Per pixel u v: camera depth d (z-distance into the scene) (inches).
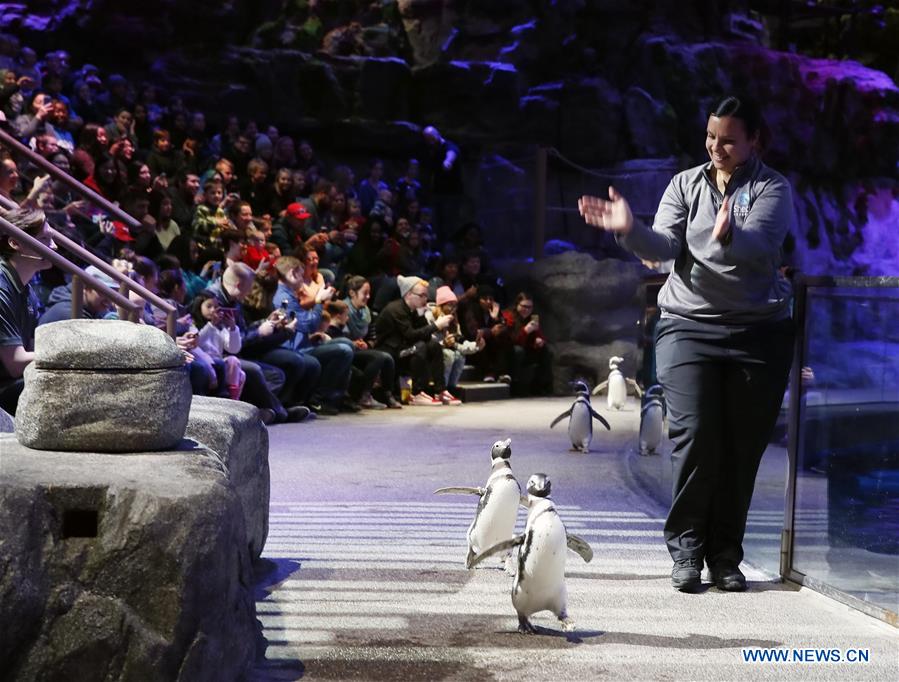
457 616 161.3
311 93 704.4
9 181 290.7
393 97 738.2
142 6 637.3
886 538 173.6
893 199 987.9
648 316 298.7
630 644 149.1
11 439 136.9
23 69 512.1
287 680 130.9
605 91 799.1
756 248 170.2
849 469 185.2
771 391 178.5
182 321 351.9
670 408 183.5
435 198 728.3
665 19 868.6
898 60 1040.2
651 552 209.6
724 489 184.2
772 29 1000.9
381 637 149.9
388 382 494.3
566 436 396.8
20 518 107.2
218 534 114.4
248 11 705.6
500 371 585.3
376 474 299.0
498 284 634.8
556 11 788.6
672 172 804.0
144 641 108.0
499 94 757.3
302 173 576.7
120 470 119.6
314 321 459.5
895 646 151.0
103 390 129.6
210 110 669.9
